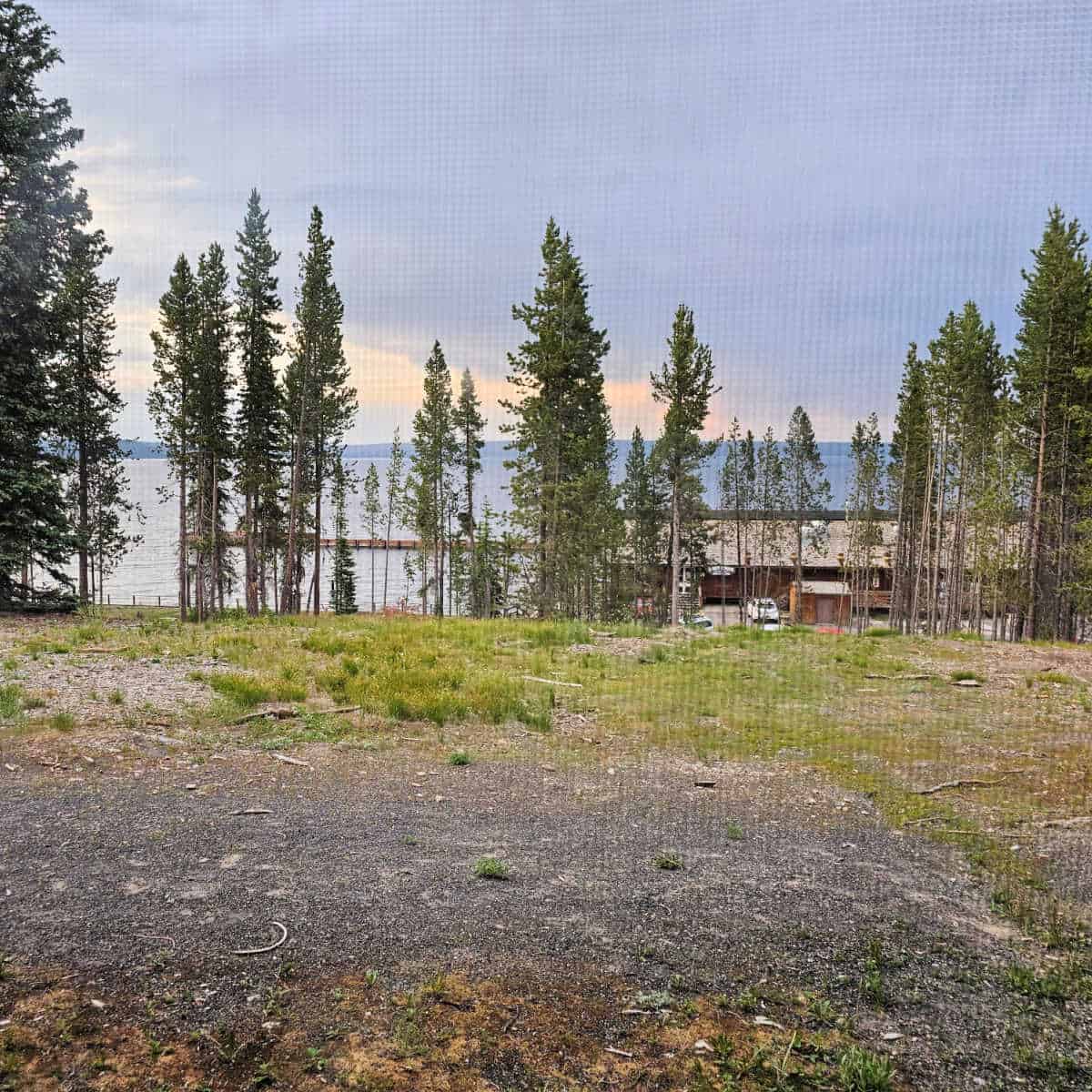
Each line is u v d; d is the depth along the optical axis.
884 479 47.97
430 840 5.12
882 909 4.33
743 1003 3.37
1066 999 3.48
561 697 10.02
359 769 6.65
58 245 18.84
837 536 60.41
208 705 8.39
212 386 32.50
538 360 27.84
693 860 4.98
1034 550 28.62
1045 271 27.94
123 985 3.25
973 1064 3.02
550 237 27.55
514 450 29.45
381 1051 2.92
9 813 5.17
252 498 35.69
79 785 5.79
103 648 12.18
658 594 45.88
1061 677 12.24
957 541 33.75
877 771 7.13
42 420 18.69
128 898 4.04
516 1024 3.14
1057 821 5.82
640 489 45.78
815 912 4.28
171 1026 3.00
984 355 34.06
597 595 43.03
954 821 5.82
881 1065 2.91
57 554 19.45
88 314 29.77
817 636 17.20
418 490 49.09
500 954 3.69
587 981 3.49
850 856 5.11
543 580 29.61
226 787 5.96
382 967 3.50
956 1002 3.44
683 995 3.41
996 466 29.12
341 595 58.91
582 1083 2.80
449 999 3.28
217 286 31.83
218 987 3.28
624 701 9.91
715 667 12.61
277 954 3.57
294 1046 2.93
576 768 7.03
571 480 29.20
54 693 8.56
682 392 32.84
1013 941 4.00
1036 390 28.66
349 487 43.47
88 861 4.47
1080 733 8.61
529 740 7.93
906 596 45.16
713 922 4.12
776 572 57.84
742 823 5.72
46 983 3.23
